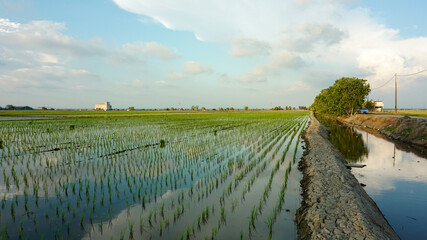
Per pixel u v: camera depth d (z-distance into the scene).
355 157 14.82
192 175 9.56
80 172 9.90
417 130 20.52
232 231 5.53
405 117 24.88
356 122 41.47
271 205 6.99
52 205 6.75
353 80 45.53
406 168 12.11
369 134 26.97
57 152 13.82
